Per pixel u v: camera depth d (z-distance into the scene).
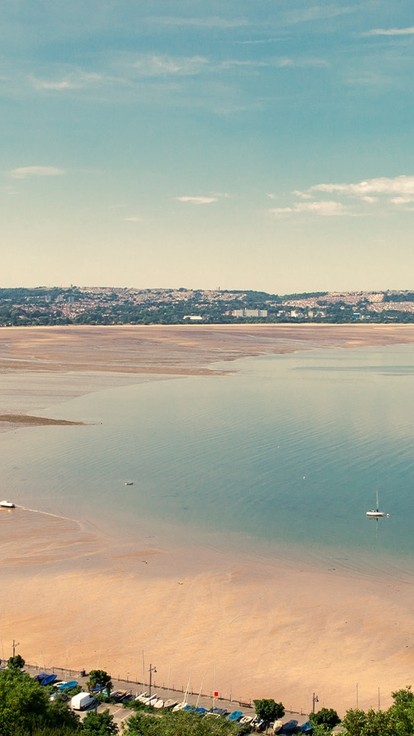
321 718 67.81
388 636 82.94
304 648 80.81
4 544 110.56
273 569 101.19
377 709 69.69
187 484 141.12
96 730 65.56
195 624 86.25
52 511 126.06
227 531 116.12
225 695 73.06
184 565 102.62
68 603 91.50
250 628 85.06
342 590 94.44
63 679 76.00
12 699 64.88
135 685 74.94
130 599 92.38
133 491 136.75
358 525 118.62
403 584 96.19
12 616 88.50
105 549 108.69
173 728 64.44
